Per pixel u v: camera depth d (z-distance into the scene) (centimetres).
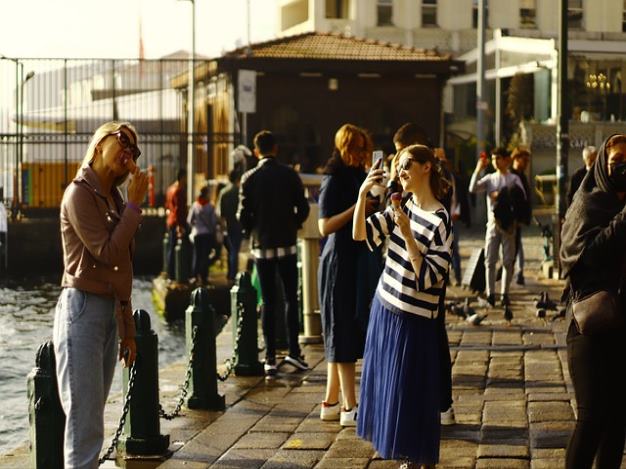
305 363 1446
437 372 873
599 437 793
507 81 4606
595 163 806
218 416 1191
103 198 827
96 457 824
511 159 2214
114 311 837
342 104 4303
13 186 4141
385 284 885
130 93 4491
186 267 2775
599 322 782
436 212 874
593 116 4003
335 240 1120
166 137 4800
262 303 1418
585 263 791
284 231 1416
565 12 2542
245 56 4181
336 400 1159
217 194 4206
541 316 1855
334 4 6575
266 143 1424
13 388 1678
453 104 5753
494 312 1952
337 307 1120
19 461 1048
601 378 792
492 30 5900
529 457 985
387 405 871
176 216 2988
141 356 1035
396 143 1095
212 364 1228
